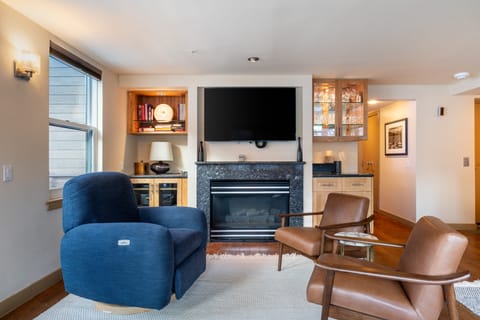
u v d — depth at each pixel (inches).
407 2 81.4
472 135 179.0
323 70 145.7
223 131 157.6
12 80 86.3
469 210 178.7
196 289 96.0
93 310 82.9
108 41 109.7
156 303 74.2
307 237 102.3
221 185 154.7
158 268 73.7
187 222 102.3
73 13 88.4
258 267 115.8
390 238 160.4
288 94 157.3
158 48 116.3
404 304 58.9
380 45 113.1
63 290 97.2
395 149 207.8
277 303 87.0
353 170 175.6
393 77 159.2
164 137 177.3
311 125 155.9
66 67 117.8
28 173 92.0
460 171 179.0
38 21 93.4
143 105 169.3
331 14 88.4
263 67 141.2
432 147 179.2
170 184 156.7
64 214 81.5
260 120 157.4
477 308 85.7
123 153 160.1
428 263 58.8
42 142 98.3
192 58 128.5
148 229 74.8
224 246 145.3
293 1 81.2
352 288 62.8
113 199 94.1
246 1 81.2
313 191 155.8
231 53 122.0
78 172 126.0
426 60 130.3
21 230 88.9
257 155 162.7
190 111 155.7
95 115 137.3
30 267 92.1
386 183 223.3
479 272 111.8
